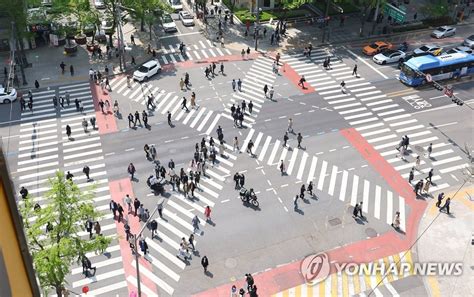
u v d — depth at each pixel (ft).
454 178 142.61
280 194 135.03
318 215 128.57
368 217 128.36
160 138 156.25
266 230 123.54
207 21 239.09
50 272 82.23
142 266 113.09
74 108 171.22
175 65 201.05
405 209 131.23
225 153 149.69
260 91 183.32
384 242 121.08
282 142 155.74
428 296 107.34
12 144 152.56
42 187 135.44
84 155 148.15
